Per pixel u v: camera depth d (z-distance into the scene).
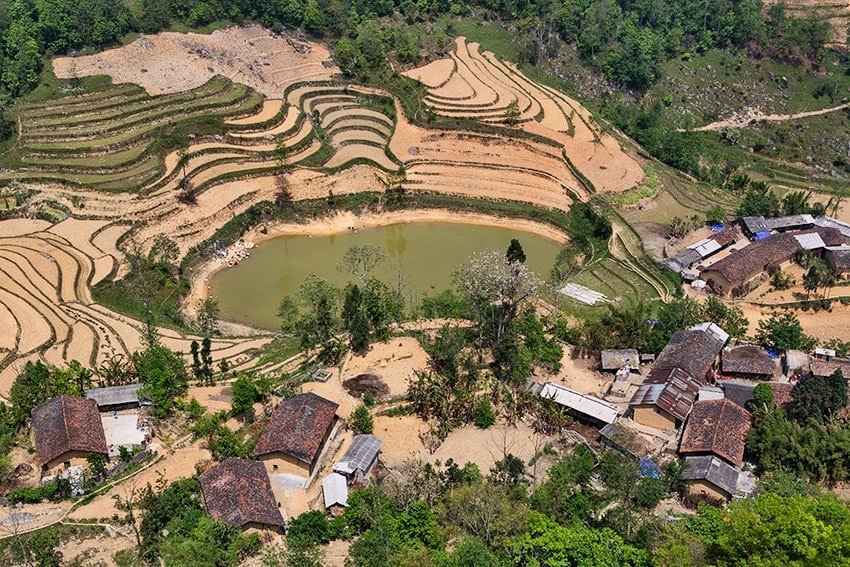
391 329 120.81
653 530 79.75
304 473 91.12
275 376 111.12
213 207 160.12
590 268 149.00
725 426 96.94
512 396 105.88
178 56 198.38
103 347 118.38
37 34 188.50
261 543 81.62
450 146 184.25
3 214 153.25
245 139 177.38
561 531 76.88
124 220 152.88
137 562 78.19
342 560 80.31
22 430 97.62
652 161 192.00
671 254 151.25
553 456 98.38
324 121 190.75
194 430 96.75
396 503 85.75
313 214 166.50
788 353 117.25
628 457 95.19
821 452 92.69
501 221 169.25
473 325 122.31
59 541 81.00
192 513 82.06
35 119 174.25
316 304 121.88
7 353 114.31
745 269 139.00
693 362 109.75
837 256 144.12
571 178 176.88
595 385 112.31
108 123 175.25
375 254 146.00
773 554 65.50
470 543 75.31
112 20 199.38
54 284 133.50
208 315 130.25
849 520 67.94
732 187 188.88
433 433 101.12
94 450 91.31
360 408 98.69
